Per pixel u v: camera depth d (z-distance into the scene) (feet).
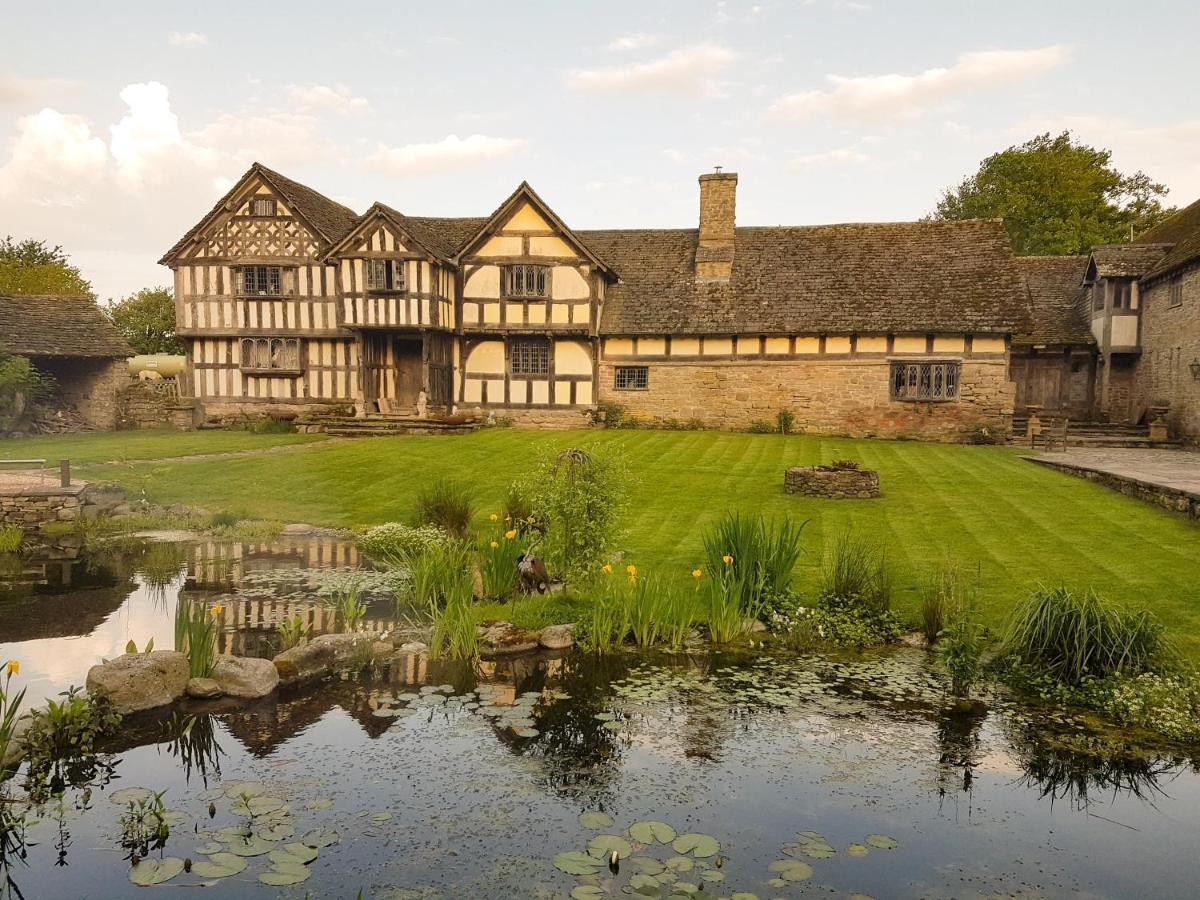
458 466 54.54
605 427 79.05
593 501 30.25
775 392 77.10
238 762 17.58
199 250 81.51
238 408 82.74
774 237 84.23
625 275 83.51
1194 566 30.35
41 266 152.05
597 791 16.49
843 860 14.19
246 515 42.73
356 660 24.00
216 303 81.56
